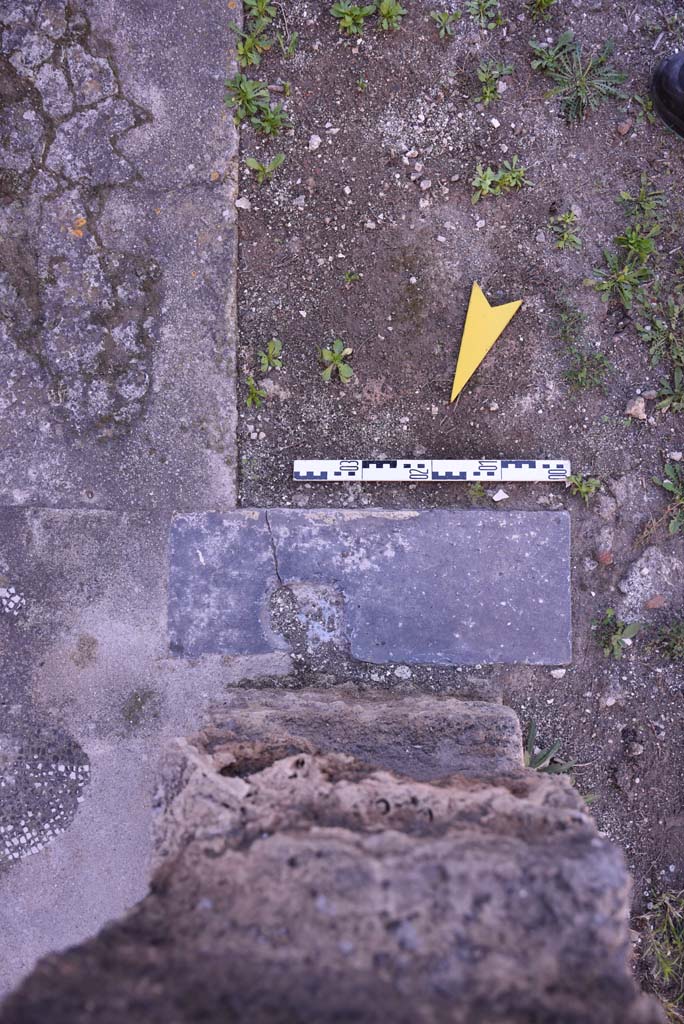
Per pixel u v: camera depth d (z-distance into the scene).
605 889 1.74
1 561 3.05
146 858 2.92
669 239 3.05
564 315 3.04
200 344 3.04
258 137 3.06
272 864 1.83
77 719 2.99
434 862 1.77
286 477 3.08
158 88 3.04
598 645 3.03
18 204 3.05
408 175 3.05
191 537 3.04
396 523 3.02
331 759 2.47
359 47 3.05
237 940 1.71
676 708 3.04
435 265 3.05
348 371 3.04
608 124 3.06
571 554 3.03
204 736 2.59
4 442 3.08
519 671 3.01
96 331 3.05
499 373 3.05
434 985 1.60
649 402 3.05
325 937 1.70
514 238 3.05
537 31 3.05
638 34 3.07
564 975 1.63
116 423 3.05
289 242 3.07
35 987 1.52
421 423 3.07
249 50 3.04
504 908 1.72
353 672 3.01
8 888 2.96
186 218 3.04
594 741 3.02
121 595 3.03
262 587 3.02
